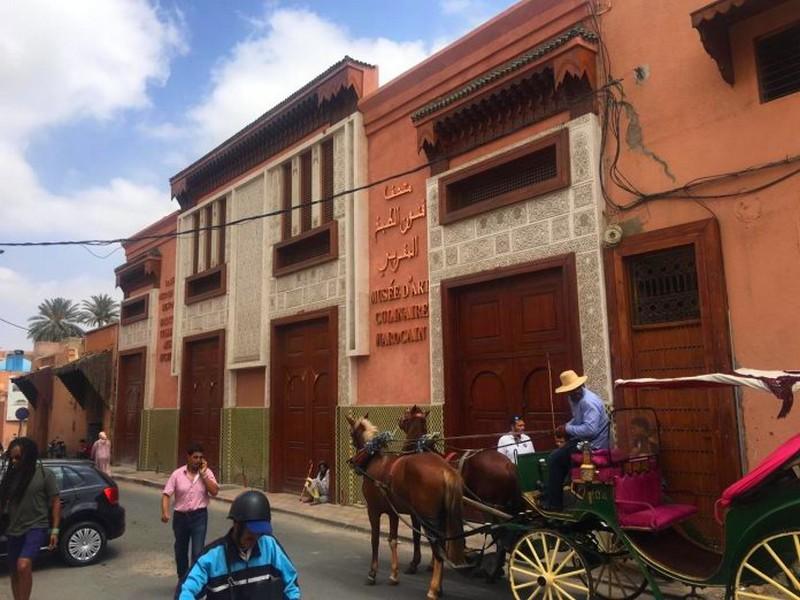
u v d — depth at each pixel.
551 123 10.02
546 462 6.84
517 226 10.27
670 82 8.62
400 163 12.98
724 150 7.99
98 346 28.06
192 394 20.36
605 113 9.27
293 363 15.87
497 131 10.82
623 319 8.70
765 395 7.33
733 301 7.71
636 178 8.83
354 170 13.90
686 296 8.30
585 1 9.69
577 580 6.47
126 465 24.22
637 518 5.83
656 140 8.67
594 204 9.16
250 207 18.12
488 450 7.71
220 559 3.64
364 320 13.28
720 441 7.62
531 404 10.09
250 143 17.94
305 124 16.05
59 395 31.95
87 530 9.26
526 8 10.62
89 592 7.82
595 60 9.47
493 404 10.69
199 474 7.59
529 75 9.97
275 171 17.17
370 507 8.04
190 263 21.00
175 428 20.64
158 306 23.14
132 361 24.83
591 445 6.15
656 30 8.84
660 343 8.44
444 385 11.23
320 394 14.80
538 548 6.47
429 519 6.94
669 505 6.26
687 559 5.66
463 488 7.45
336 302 14.21
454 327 11.34
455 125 11.34
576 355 9.17
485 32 11.30
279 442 15.93
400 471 7.38
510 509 7.12
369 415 12.94
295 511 12.89
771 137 7.60
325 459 14.41
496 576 7.50
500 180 10.91
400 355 12.45
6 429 41.84
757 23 7.78
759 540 4.69
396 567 7.79
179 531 7.43
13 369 49.94
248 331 17.48
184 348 20.58
